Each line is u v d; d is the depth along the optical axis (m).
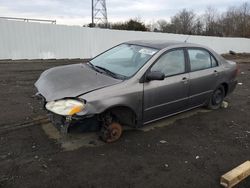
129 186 3.46
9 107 6.00
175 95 5.27
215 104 6.64
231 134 5.30
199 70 5.87
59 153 4.16
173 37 22.12
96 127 4.34
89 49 17.53
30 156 4.02
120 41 18.95
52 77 4.70
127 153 4.28
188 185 3.56
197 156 4.33
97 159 4.05
